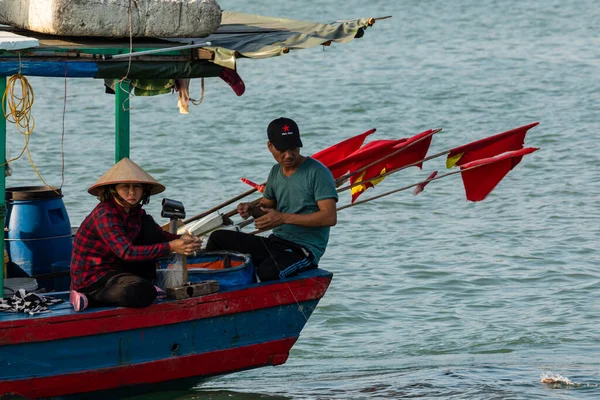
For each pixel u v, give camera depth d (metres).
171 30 23.44
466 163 27.59
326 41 24.31
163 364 22.64
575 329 31.05
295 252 24.27
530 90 84.75
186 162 58.84
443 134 68.44
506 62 102.75
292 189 23.95
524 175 54.16
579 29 132.00
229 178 54.94
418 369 27.36
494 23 144.00
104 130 68.94
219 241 24.92
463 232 43.50
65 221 26.14
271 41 24.48
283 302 23.94
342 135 69.50
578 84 86.94
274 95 84.56
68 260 26.02
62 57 21.92
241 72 99.56
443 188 51.72
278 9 177.25
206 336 23.08
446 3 177.75
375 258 39.78
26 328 20.83
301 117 75.44
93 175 54.84
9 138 65.31
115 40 23.81
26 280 24.23
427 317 32.72
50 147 62.62
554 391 24.88
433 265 38.59
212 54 23.33
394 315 32.97
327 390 25.23
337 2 186.88
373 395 24.69
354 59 108.19
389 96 83.81
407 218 46.12
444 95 83.62
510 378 26.16
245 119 73.94
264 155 61.00
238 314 23.41
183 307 22.50
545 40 121.69
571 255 39.50
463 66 100.69
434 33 133.62
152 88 26.97
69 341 21.39
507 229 43.75
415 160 27.59
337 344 30.34
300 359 29.03
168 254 21.78
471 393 24.72
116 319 21.75
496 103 79.38
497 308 33.47
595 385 25.36
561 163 56.94
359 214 46.88
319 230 24.53
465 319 32.38
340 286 36.00
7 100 21.84
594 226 43.81
